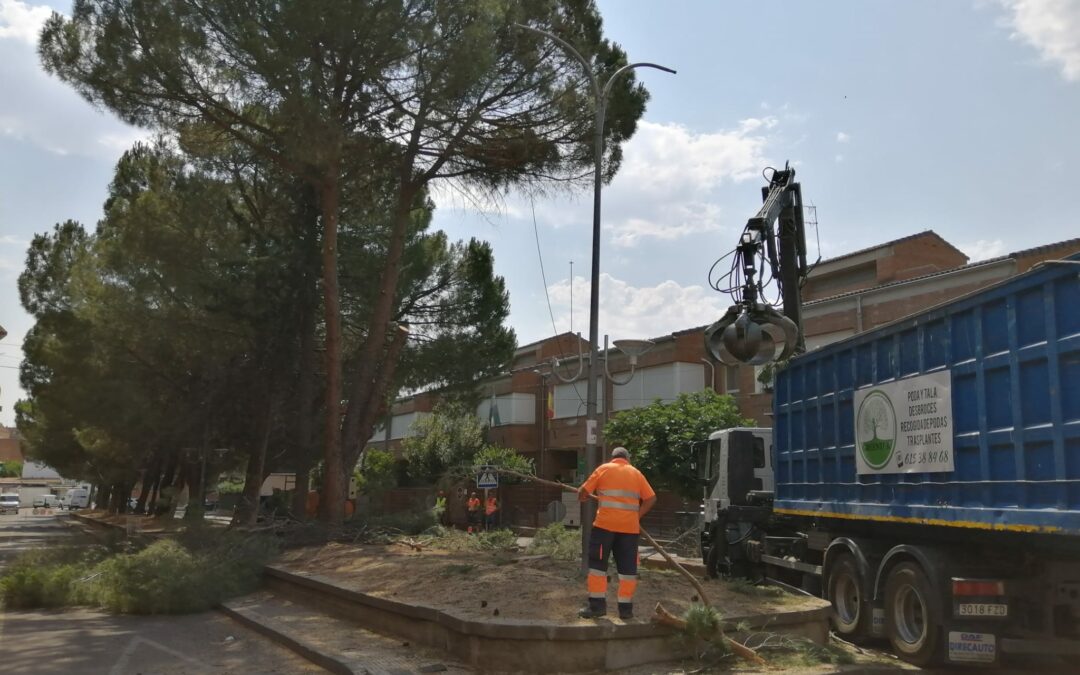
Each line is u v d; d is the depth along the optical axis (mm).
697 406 24484
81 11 17750
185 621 12797
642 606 9039
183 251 22578
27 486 111562
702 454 16188
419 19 17750
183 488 42312
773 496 13930
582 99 20547
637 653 8008
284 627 11000
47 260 35844
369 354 21812
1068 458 6832
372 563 13867
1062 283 6996
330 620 11547
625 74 21859
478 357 28141
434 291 27844
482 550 15773
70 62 17828
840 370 10789
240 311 22922
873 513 9812
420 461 41125
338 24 17156
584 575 10789
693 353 33969
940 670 8516
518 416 42406
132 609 13523
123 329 24922
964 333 8281
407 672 7961
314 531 19109
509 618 8383
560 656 7840
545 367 42000
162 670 8992
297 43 17250
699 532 19891
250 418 26141
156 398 27609
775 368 12617
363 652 9055
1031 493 7258
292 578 13742
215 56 18016
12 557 23812
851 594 10422
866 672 8086
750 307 12102
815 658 8234
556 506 18172
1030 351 7309
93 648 10383
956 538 8539
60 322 28844
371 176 22875
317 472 39562
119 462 39625
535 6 19969
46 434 45000
